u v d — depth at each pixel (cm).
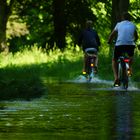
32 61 5594
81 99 2058
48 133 1144
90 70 3697
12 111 1589
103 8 7719
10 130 1189
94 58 3722
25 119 1395
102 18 7825
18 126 1258
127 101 1969
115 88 2753
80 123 1317
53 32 7781
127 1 4722
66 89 2670
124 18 2806
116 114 1525
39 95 2208
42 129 1208
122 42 2736
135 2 7469
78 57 5444
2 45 7262
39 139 1057
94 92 2461
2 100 1972
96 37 3825
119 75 2731
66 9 7494
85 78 3750
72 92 2456
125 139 1057
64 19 7362
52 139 1055
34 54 5922
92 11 7581
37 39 8838
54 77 4122
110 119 1403
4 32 7300
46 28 8512
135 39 2830
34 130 1191
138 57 4278
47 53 6225
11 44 9400
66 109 1666
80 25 7525
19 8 8212
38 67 4819
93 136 1098
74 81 3528
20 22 8838
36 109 1656
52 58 5669
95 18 7606
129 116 1470
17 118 1415
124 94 2330
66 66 4716
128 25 2777
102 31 7969
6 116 1459
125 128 1223
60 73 4450
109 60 4444
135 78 3559
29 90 2155
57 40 7375
